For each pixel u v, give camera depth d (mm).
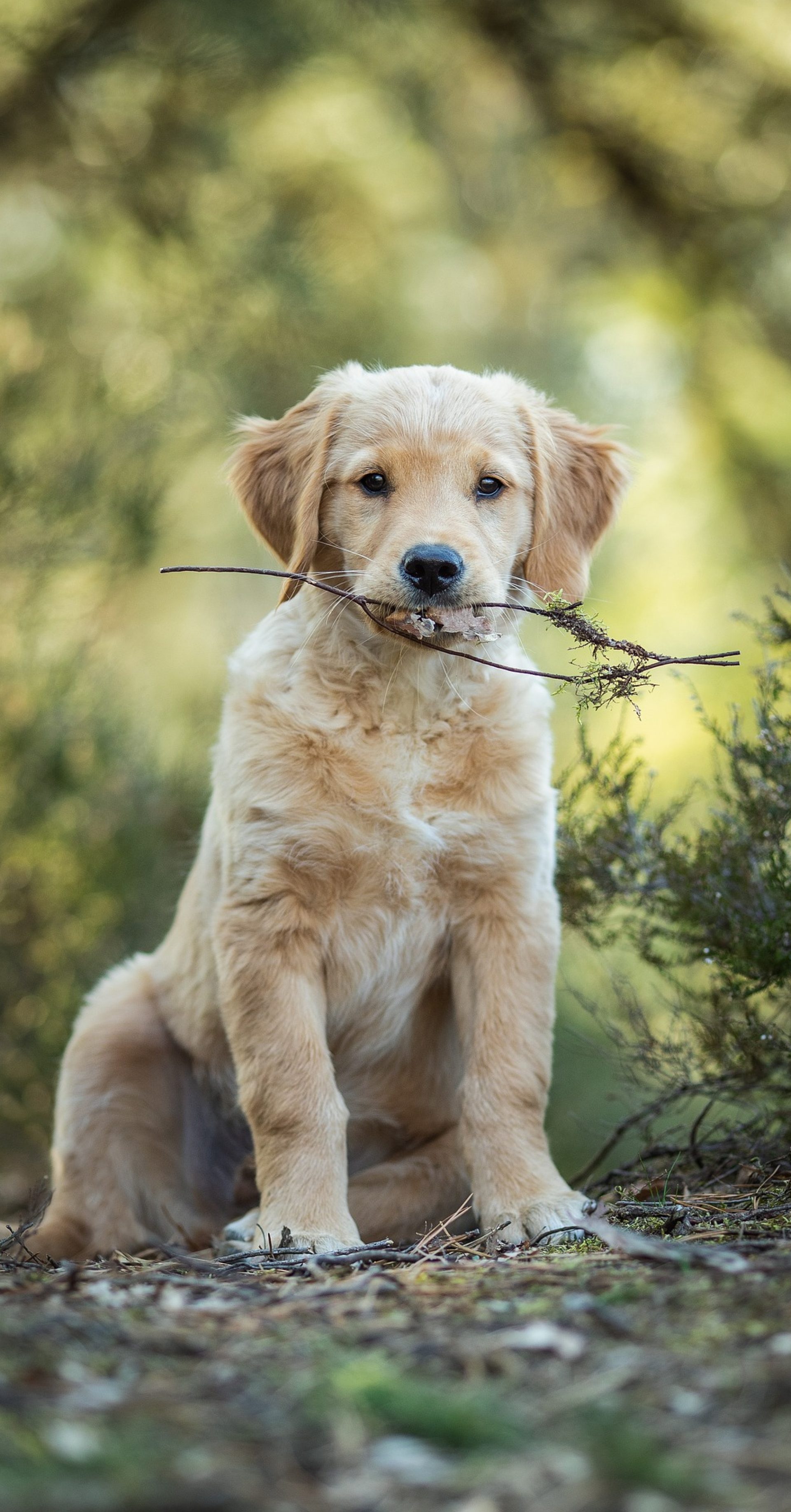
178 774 10062
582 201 13828
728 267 13266
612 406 14039
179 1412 2475
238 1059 5246
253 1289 3676
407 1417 2395
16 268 12586
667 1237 4305
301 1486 2209
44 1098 9008
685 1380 2590
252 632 5984
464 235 14062
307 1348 2861
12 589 9945
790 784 5570
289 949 5301
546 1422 2441
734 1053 5750
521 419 5965
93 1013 6336
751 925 5496
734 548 13227
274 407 11719
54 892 9469
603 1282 3445
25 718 9602
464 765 5387
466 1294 3418
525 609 4875
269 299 11500
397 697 5375
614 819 6117
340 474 5680
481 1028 5277
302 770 5336
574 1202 4848
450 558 5094
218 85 11477
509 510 5715
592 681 4691
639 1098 7277
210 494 13586
